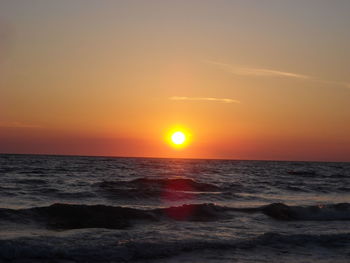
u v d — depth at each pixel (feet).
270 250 45.78
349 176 218.59
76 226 56.65
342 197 106.01
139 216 62.69
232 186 119.75
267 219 66.69
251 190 113.39
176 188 108.88
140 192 92.22
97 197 86.12
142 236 49.03
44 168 197.77
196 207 69.26
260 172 238.27
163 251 43.24
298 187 125.90
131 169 221.25
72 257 40.19
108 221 59.72
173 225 58.90
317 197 103.24
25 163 258.37
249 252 44.73
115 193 90.12
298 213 71.51
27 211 60.44
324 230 58.85
